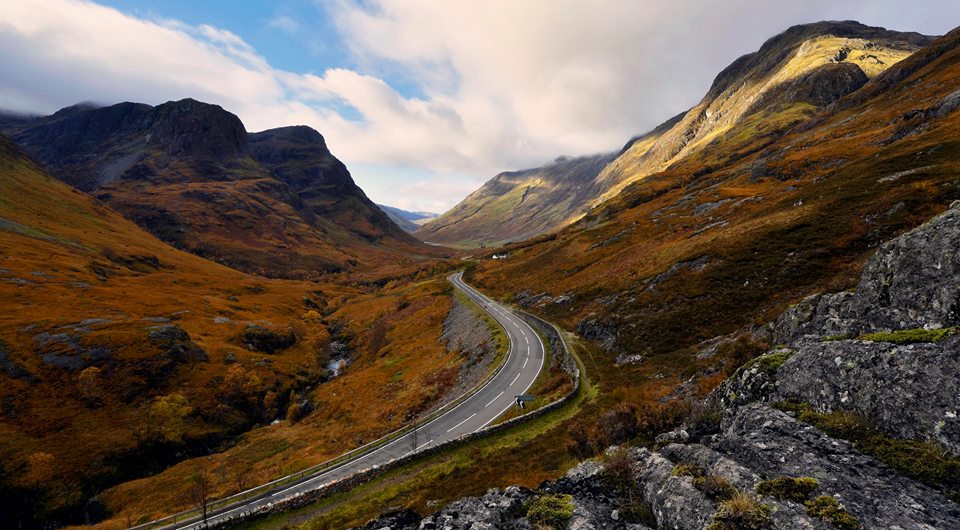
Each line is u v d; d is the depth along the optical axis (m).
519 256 160.75
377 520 16.22
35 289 107.00
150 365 78.75
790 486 10.87
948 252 15.80
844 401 13.91
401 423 54.44
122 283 139.50
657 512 12.75
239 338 104.88
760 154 175.62
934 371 11.82
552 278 100.88
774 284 44.91
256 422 77.75
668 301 51.19
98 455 58.41
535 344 63.19
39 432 61.03
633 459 15.75
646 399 32.78
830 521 9.48
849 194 54.47
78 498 52.50
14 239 145.38
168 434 64.25
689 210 108.12
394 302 140.12
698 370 34.19
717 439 15.51
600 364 46.50
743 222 70.88
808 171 100.94
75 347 78.75
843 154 97.12
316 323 142.12
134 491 50.78
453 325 93.56
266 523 29.34
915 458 10.73
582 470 16.34
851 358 14.44
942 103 79.00
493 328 75.56
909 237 18.33
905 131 83.25
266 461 53.91
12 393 66.50
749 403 17.19
